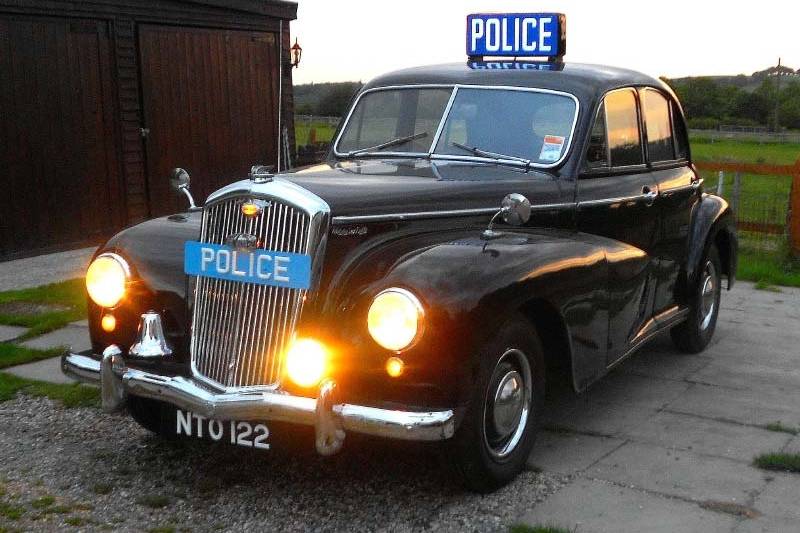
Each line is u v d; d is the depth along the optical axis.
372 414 3.43
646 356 6.27
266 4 12.40
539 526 3.58
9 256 9.42
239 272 3.79
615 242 4.86
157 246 4.26
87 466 4.28
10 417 4.96
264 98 12.78
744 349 6.45
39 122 9.68
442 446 3.72
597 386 5.57
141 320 4.00
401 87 5.32
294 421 3.54
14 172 9.43
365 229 3.86
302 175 4.32
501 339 3.75
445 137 5.05
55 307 7.45
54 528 3.64
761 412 5.07
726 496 3.92
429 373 3.47
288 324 3.68
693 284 6.05
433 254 3.72
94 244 10.40
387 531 3.62
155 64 11.06
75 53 10.05
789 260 9.55
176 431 4.00
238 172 12.45
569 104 4.97
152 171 11.14
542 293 3.89
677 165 6.08
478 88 5.13
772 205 10.09
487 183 4.46
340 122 5.49
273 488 4.03
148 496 3.92
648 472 4.18
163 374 3.95
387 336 3.47
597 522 3.67
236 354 3.81
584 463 4.30
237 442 3.86
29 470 4.23
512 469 3.98
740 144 55.12
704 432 4.74
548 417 4.98
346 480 4.11
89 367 4.04
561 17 5.49
